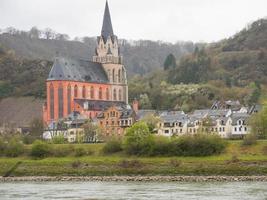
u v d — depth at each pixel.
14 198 197.38
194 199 181.75
